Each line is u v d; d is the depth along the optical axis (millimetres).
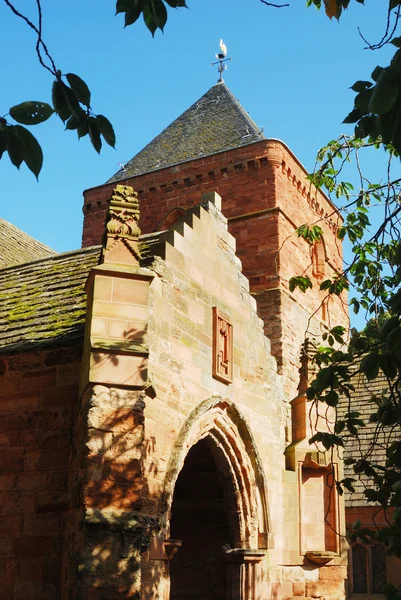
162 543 11273
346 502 23125
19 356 11367
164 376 12062
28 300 13477
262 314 21484
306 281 10617
